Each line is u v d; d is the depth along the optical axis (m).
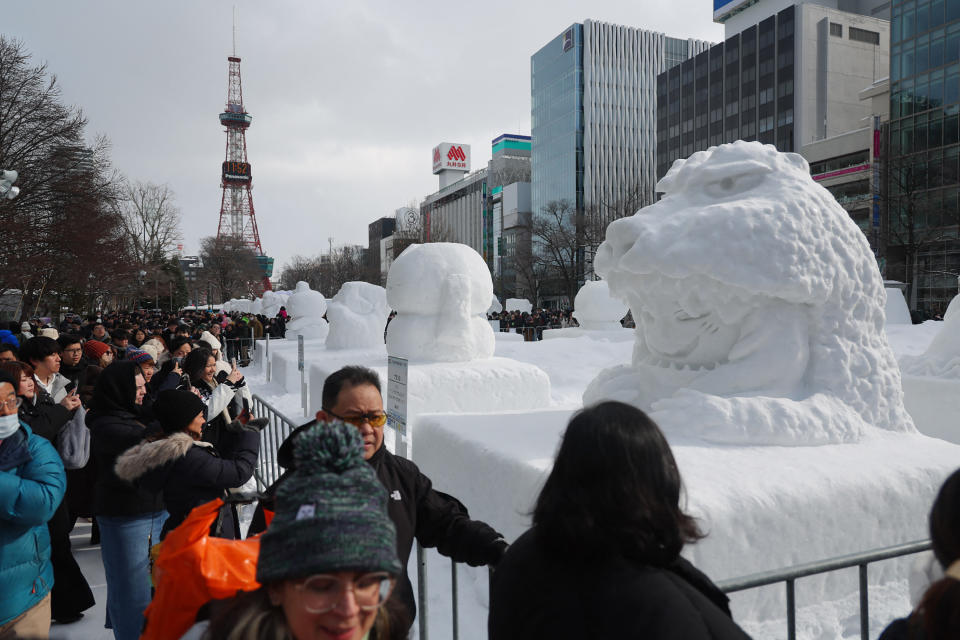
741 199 4.11
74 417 4.16
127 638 3.29
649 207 4.35
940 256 34.38
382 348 12.77
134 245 43.38
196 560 1.64
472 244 98.69
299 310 18.12
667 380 4.36
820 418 3.73
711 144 56.84
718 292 3.96
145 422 3.57
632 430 1.39
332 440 1.26
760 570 2.96
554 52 72.38
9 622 2.66
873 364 4.09
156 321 22.27
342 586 1.17
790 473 3.23
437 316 7.75
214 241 63.75
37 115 22.55
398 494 2.20
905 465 3.37
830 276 3.93
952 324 6.45
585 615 1.27
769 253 3.80
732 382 3.99
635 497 1.32
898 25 36.66
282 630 1.25
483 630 3.25
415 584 3.81
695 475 3.20
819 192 4.14
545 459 3.55
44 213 23.73
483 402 7.24
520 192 77.06
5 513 2.57
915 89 35.72
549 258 49.62
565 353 13.51
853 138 42.00
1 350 4.83
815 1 55.06
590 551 1.31
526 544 1.47
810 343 4.06
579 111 68.94
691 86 58.69
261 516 2.22
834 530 3.11
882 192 36.62
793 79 49.62
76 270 24.59
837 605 3.13
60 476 2.77
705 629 1.25
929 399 5.85
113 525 3.29
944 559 1.28
